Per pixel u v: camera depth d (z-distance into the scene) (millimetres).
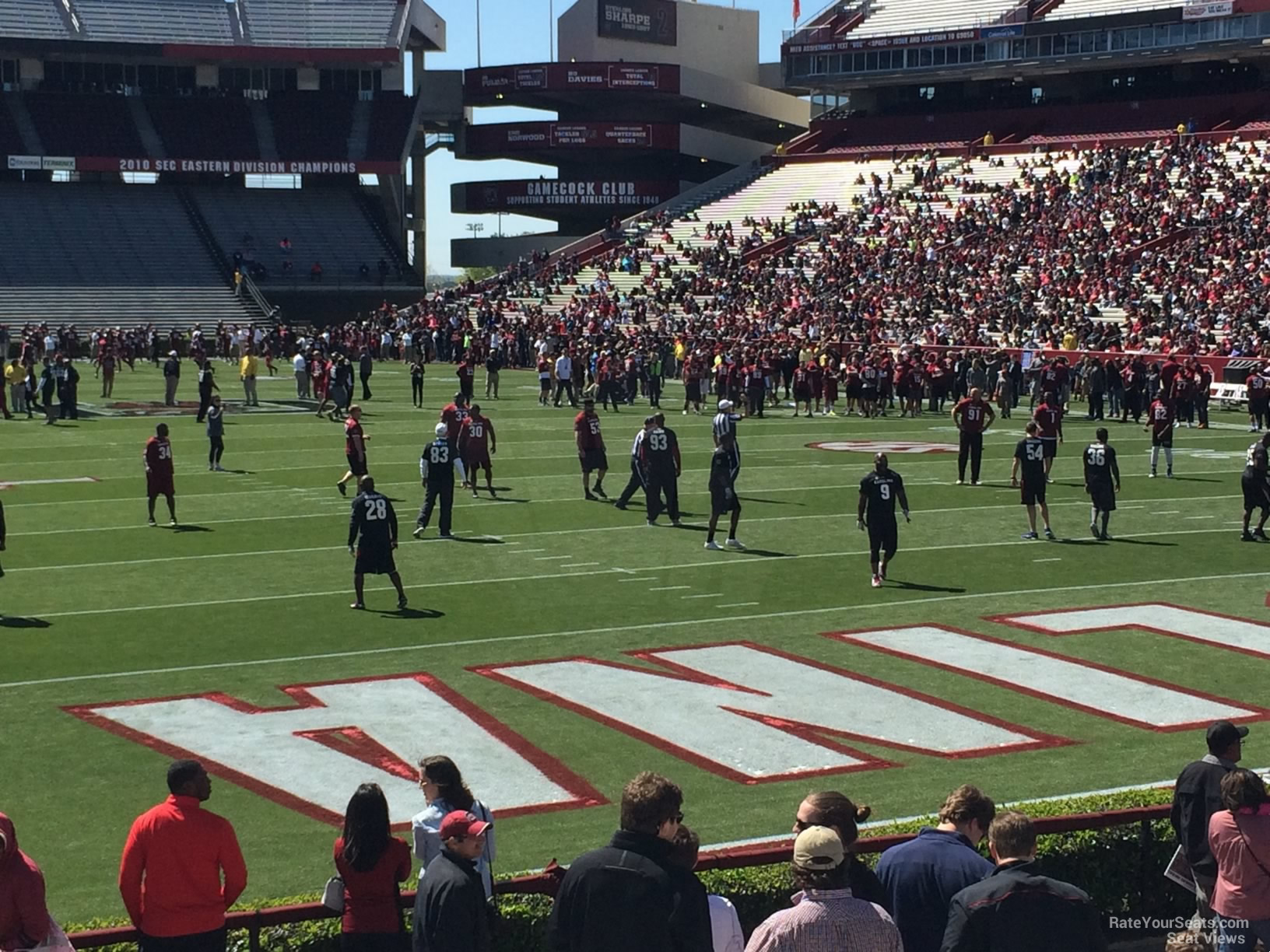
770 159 79938
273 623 16906
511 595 18375
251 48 75938
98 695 14039
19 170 74938
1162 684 14531
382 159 77562
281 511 24750
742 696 14047
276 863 10102
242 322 68750
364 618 17172
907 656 15484
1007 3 77125
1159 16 69625
